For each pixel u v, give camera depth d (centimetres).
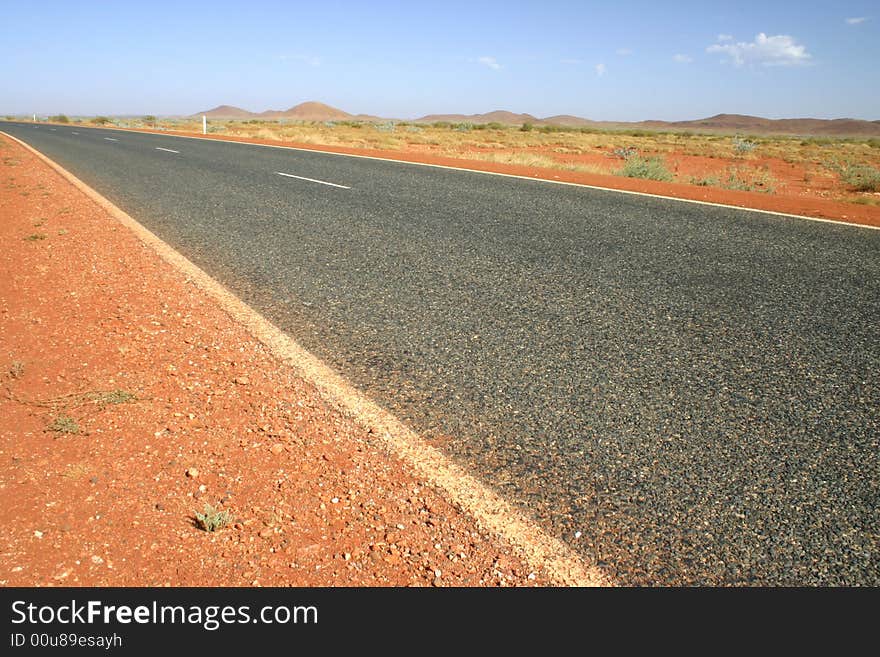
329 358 377
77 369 351
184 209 877
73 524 223
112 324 420
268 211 858
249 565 209
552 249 639
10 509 230
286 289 512
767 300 480
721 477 260
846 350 385
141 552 212
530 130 5503
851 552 218
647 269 565
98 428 288
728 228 743
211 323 429
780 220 798
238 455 270
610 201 941
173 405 312
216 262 594
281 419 302
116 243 658
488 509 240
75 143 2344
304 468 263
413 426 300
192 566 207
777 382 343
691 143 3891
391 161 1591
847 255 618
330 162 1552
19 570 202
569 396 329
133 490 244
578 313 454
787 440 286
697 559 216
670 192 1056
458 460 273
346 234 711
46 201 936
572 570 211
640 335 411
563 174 1324
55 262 578
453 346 395
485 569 211
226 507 236
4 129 3731
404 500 245
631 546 222
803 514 237
